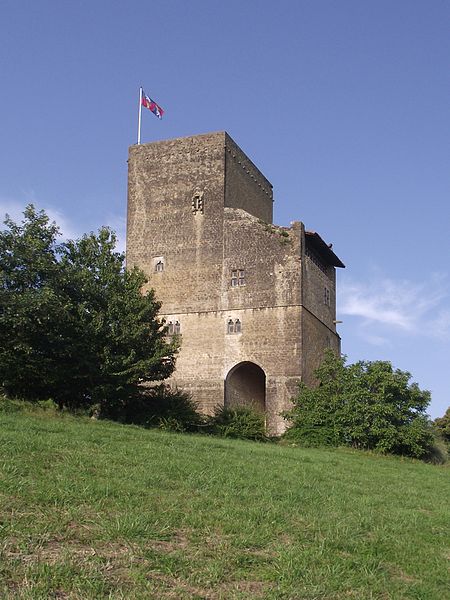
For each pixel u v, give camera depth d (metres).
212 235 62.19
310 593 13.60
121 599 12.21
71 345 43.75
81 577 12.84
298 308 58.12
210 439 40.34
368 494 26.23
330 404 51.94
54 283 44.03
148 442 31.50
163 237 63.75
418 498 27.39
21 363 42.88
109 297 47.22
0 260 42.28
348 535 18.00
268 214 73.44
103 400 45.50
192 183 64.00
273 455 35.47
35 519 15.73
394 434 49.25
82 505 17.28
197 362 59.66
